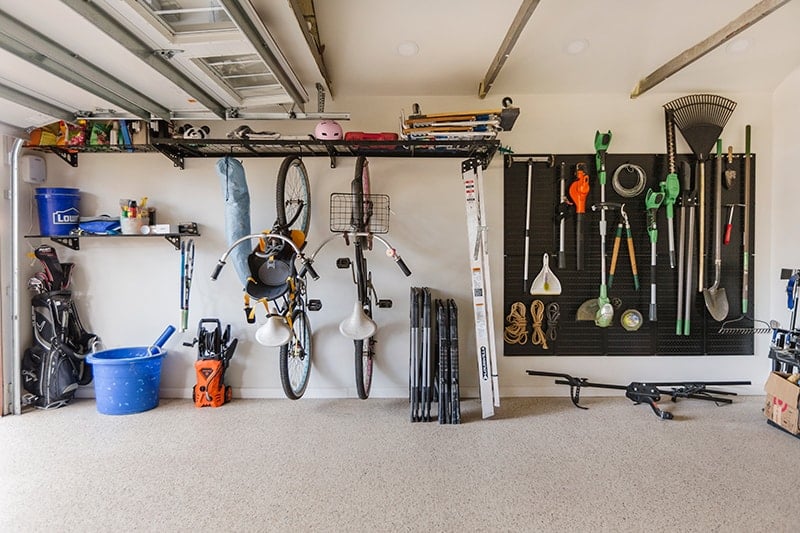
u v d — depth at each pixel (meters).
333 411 3.19
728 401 3.25
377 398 3.46
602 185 3.33
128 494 2.15
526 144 3.45
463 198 3.46
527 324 3.48
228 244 3.08
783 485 2.20
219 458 2.50
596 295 3.45
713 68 3.16
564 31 2.81
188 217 3.43
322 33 2.77
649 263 3.44
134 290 3.46
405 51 2.95
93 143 3.13
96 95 2.62
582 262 3.41
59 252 3.42
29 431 2.86
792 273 3.19
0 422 3.00
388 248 2.75
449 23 2.70
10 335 3.16
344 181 3.42
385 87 3.33
